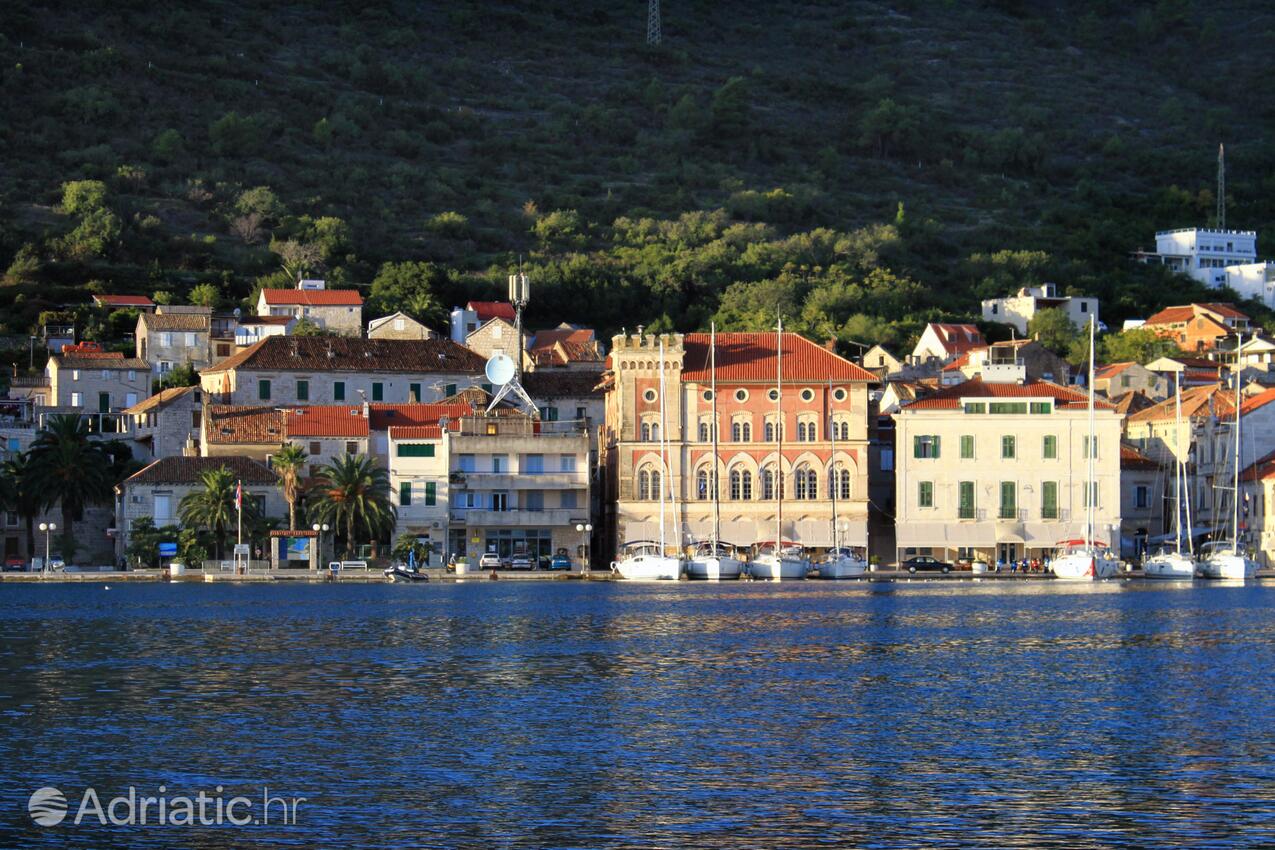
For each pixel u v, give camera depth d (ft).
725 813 484.74
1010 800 499.51
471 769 543.80
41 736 600.80
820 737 597.93
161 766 549.95
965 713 648.38
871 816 481.05
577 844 453.99
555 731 610.65
